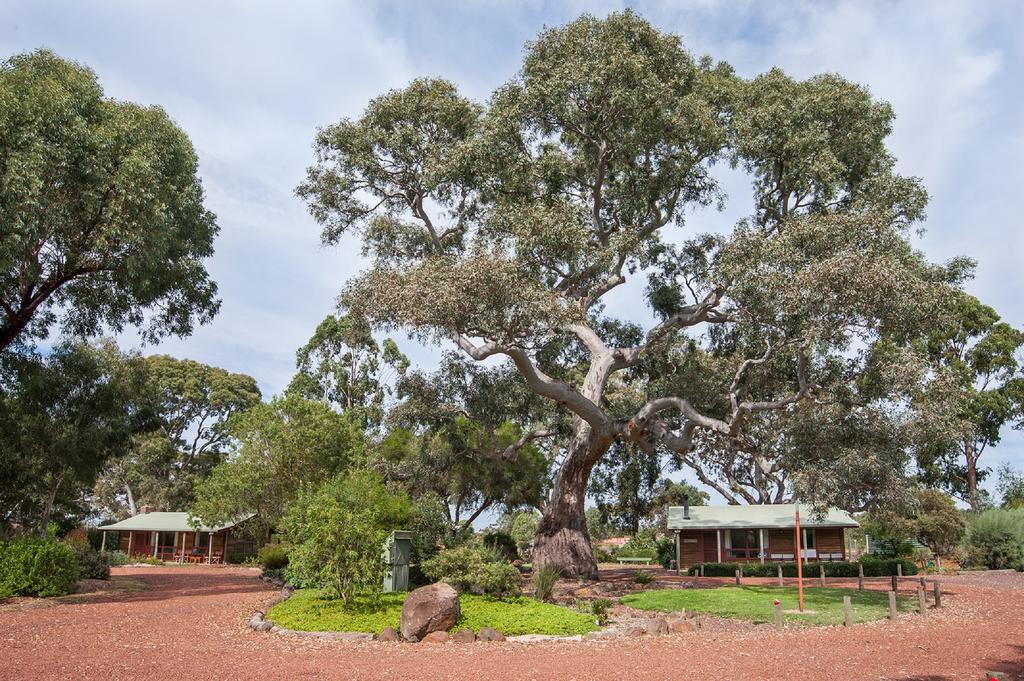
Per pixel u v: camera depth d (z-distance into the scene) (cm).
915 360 1944
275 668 934
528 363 2247
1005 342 4625
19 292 2083
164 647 1093
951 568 3875
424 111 2481
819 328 1802
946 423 1980
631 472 3575
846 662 1028
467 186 2586
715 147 2419
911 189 2281
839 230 1909
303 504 1786
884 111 2305
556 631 1287
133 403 3250
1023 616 1661
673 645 1184
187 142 2094
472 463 3334
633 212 2728
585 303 2641
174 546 4559
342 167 2555
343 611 1389
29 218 1683
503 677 890
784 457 2136
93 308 2338
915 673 948
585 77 2303
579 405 2383
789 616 1620
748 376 2617
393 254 2733
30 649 1056
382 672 916
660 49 2339
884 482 2003
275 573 2380
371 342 5122
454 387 2898
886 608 1786
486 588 1602
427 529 2155
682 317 2595
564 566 2548
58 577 1856
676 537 3722
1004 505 4888
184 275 2291
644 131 2380
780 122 2291
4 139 1684
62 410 2800
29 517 3538
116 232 1820
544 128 2512
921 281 1809
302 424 2728
